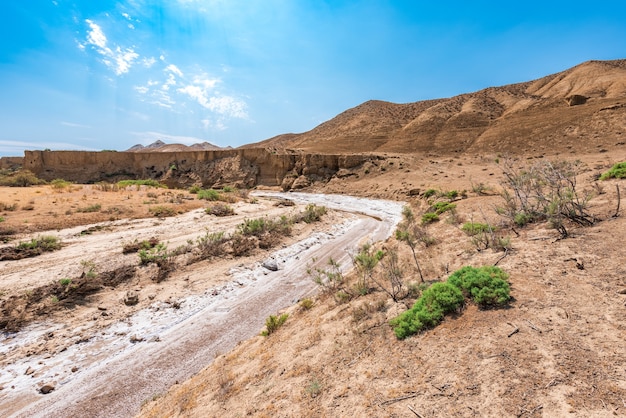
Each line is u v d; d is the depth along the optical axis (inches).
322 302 339.6
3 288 430.3
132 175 2554.1
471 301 206.2
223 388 215.5
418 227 530.3
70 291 441.1
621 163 535.2
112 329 394.6
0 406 274.1
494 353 152.9
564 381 126.5
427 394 140.4
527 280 220.2
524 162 1503.4
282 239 783.7
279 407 165.8
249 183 2269.9
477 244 329.4
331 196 1729.8
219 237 674.2
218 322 415.2
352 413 143.6
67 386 298.8
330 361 195.0
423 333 189.0
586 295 186.9
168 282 519.5
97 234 706.2
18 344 352.8
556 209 337.4
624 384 118.6
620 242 250.5
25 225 704.4
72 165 2439.7
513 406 120.6
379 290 296.5
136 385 299.6
